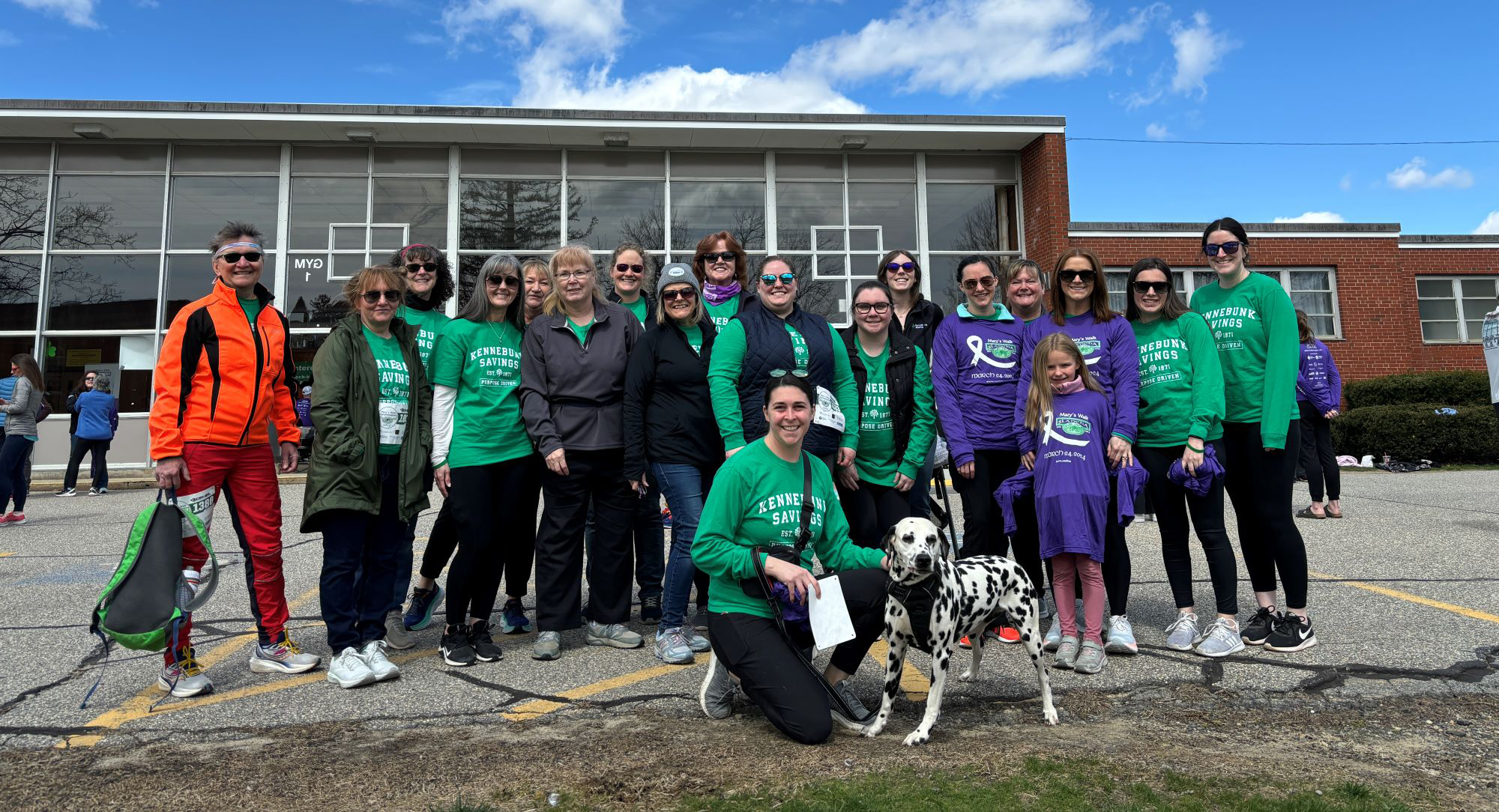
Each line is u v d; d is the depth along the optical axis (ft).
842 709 10.71
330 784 9.17
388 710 11.71
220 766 9.72
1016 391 14.80
